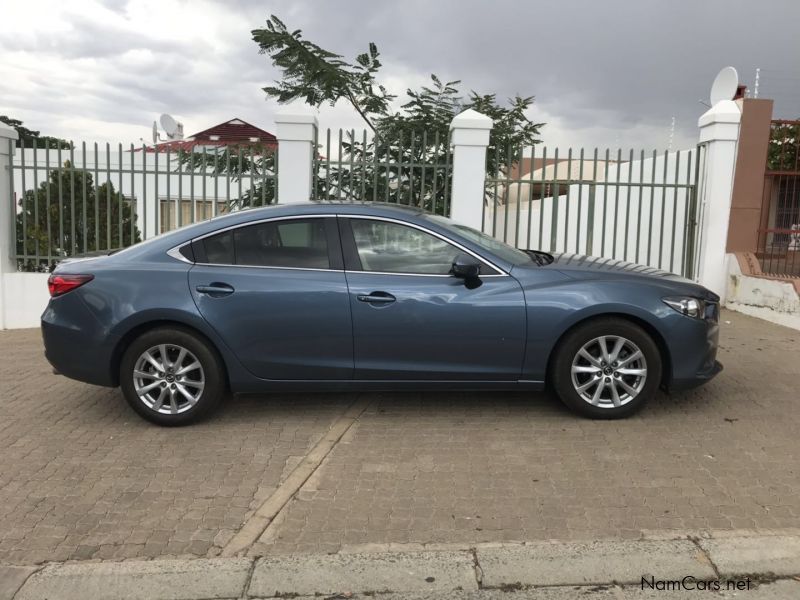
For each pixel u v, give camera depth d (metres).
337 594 3.06
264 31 10.30
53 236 9.73
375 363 4.84
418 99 11.04
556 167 8.98
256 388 4.93
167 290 4.80
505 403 5.41
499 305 4.76
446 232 4.93
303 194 8.91
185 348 4.85
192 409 4.91
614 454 4.40
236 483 4.08
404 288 4.78
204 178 9.23
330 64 10.61
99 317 4.82
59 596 3.05
